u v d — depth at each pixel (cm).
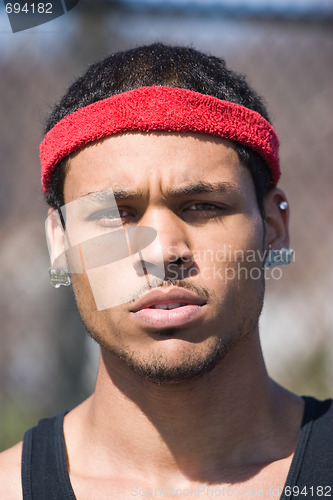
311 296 873
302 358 845
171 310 328
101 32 698
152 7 659
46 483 352
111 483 355
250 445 362
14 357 823
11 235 826
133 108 338
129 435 360
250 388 362
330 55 848
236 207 349
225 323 338
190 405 352
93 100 355
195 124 338
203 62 371
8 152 819
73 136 349
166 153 336
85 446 370
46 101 788
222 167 345
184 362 326
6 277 827
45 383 812
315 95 859
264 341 863
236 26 662
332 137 875
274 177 387
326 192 880
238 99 363
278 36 707
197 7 657
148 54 369
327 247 879
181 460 357
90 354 816
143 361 330
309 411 377
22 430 790
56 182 372
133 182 334
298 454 352
